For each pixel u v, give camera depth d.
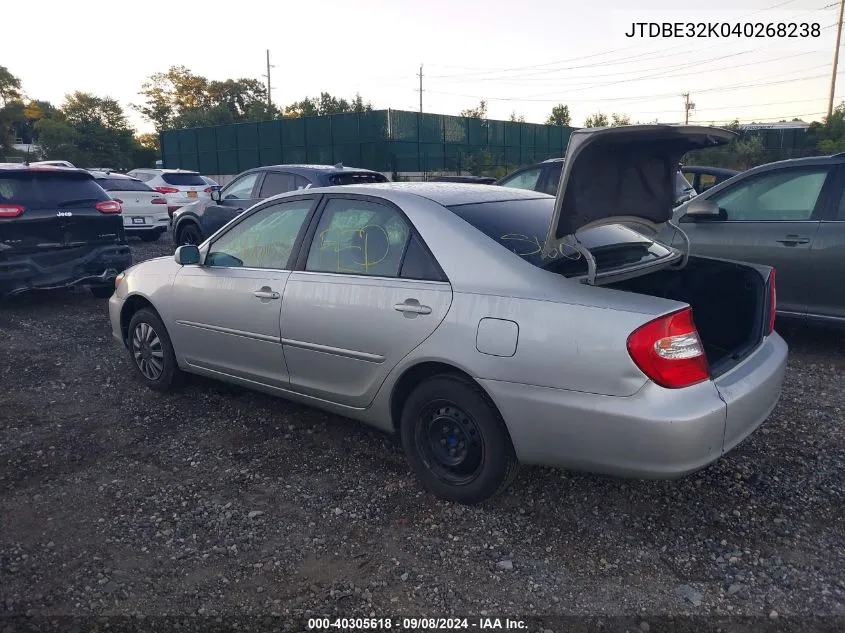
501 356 3.12
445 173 33.56
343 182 9.86
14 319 7.80
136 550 3.20
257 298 4.21
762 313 3.57
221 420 4.70
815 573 2.94
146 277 5.11
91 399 5.14
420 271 3.48
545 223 3.65
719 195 6.30
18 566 3.09
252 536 3.30
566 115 53.53
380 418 3.76
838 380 5.19
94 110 53.72
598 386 2.90
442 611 2.76
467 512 3.46
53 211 7.78
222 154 36.75
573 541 3.21
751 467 3.84
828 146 32.56
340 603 2.82
